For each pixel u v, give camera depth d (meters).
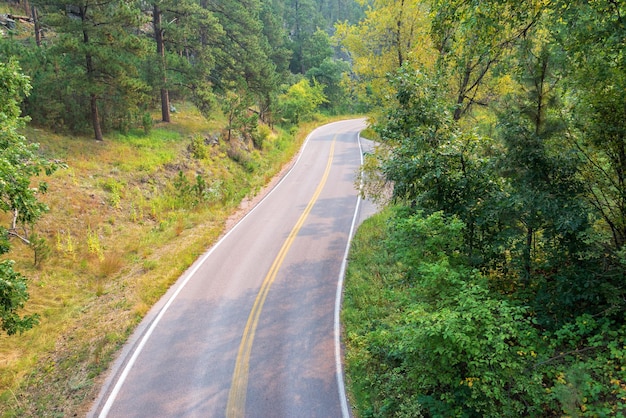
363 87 25.95
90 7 21.67
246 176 28.47
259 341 11.65
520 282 9.40
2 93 10.40
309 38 68.50
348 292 14.02
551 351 7.64
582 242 8.09
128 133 25.89
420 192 10.83
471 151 10.38
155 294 14.09
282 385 9.95
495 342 7.23
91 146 22.69
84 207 18.61
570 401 6.44
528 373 7.33
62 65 22.33
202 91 28.89
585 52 8.31
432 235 9.38
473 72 16.92
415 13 20.44
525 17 9.38
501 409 7.21
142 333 12.03
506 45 10.47
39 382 10.30
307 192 26.05
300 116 50.50
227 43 36.03
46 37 33.91
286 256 17.09
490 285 9.48
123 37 21.73
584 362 7.25
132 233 18.81
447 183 10.09
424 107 11.50
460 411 7.48
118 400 9.52
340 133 46.19
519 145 8.57
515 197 8.38
